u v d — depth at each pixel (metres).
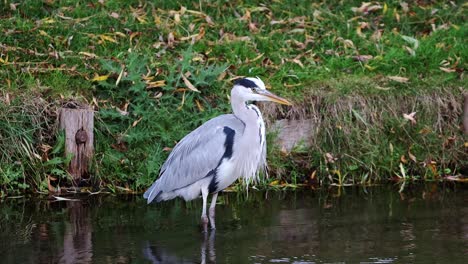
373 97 13.99
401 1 16.94
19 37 14.52
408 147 13.88
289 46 15.27
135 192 12.99
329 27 15.97
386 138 13.84
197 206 12.38
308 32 15.80
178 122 13.39
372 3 16.75
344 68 14.73
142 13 15.74
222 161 11.46
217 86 13.94
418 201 12.44
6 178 12.62
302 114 13.72
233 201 12.66
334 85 14.09
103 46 14.68
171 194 11.71
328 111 13.77
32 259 9.77
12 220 11.42
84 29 15.02
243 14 16.08
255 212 11.94
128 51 14.42
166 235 10.77
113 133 13.28
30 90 13.24
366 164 13.62
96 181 13.02
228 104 13.67
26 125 12.99
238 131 11.59
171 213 11.93
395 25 16.31
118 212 11.91
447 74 14.63
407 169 13.84
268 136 13.43
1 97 13.05
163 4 16.16
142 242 10.45
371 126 13.80
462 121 14.15
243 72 14.35
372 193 12.98
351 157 13.59
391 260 9.67
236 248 10.20
